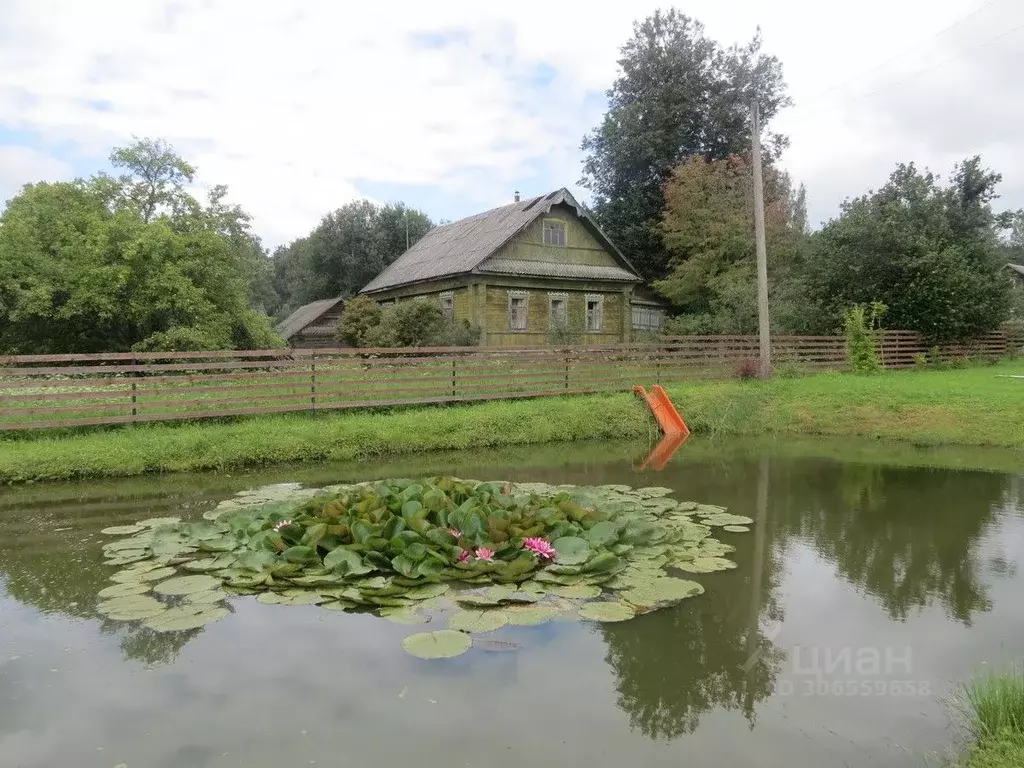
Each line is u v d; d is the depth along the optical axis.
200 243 16.16
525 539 5.15
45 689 3.48
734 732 3.16
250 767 2.85
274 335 18.39
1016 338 21.80
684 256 26.00
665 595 4.65
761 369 15.29
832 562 5.51
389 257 38.34
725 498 7.71
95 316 15.14
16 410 9.50
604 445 11.52
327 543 5.12
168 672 3.65
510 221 22.66
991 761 2.79
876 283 18.75
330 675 3.61
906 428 11.66
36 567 5.32
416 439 10.62
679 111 27.03
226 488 8.16
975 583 5.03
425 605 4.42
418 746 3.00
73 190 16.45
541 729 3.15
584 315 22.98
